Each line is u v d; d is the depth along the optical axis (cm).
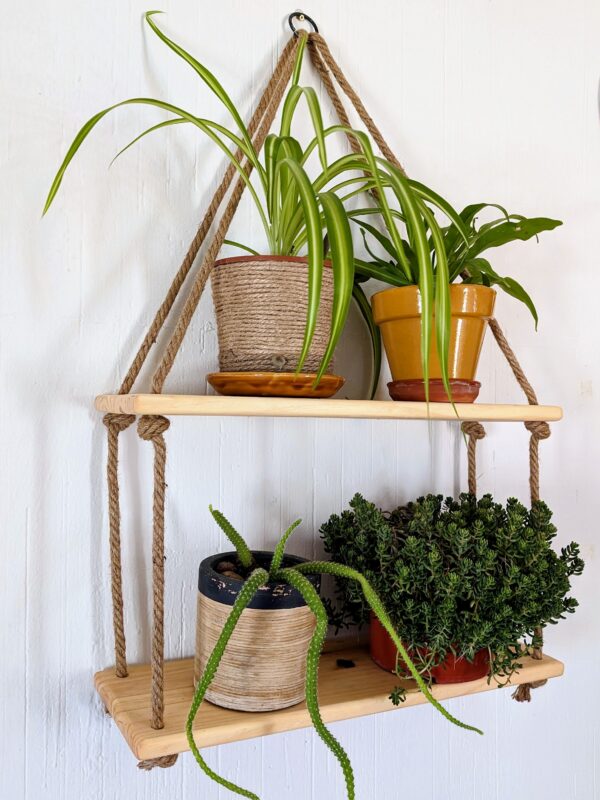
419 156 93
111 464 69
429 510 75
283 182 67
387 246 80
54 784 69
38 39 70
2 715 67
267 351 64
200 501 77
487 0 99
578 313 107
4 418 68
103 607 72
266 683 62
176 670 72
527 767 101
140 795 73
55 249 70
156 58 76
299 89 67
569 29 107
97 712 71
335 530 76
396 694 67
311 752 84
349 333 86
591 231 108
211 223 73
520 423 101
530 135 103
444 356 59
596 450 108
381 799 89
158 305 75
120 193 73
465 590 65
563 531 105
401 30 92
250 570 68
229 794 79
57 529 70
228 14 80
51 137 70
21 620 68
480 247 78
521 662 79
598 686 108
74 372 71
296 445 83
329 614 77
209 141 78
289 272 65
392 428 90
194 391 77
